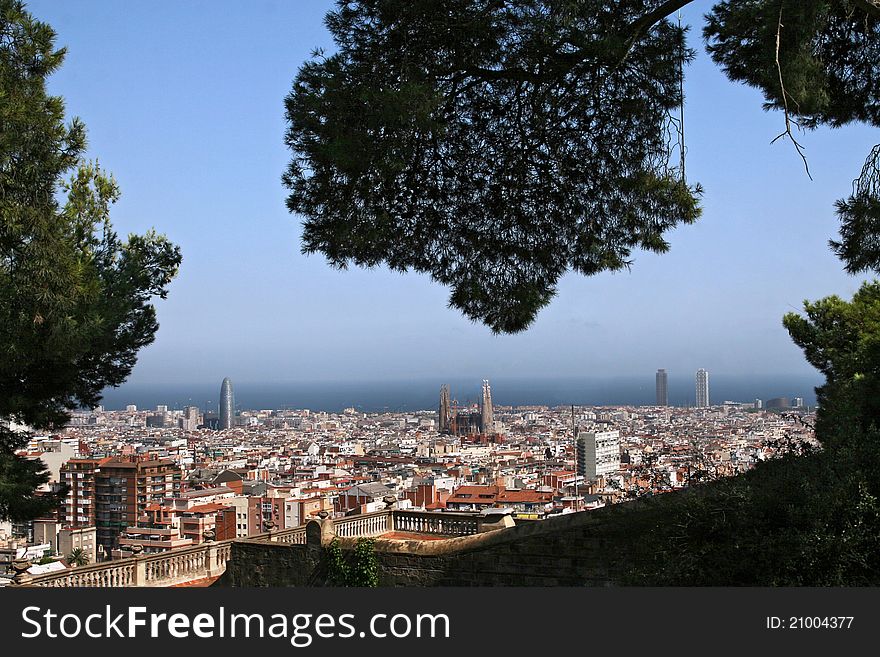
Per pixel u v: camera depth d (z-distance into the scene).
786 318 18.52
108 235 15.95
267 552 16.41
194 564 19.00
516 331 11.56
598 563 12.12
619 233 11.17
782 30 8.88
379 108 9.55
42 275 12.47
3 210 12.29
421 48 10.02
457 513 21.05
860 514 7.74
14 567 16.91
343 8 10.21
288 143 10.30
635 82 10.24
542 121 10.41
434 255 11.16
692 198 10.30
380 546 14.68
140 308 16.44
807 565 7.77
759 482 8.60
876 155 9.41
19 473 14.73
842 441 8.80
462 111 10.49
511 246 11.14
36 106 12.53
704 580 8.16
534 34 9.73
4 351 12.62
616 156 10.70
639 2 9.81
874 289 17.59
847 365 14.55
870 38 10.51
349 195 10.16
